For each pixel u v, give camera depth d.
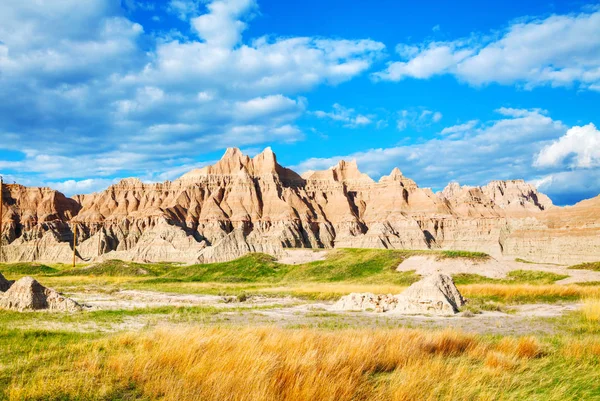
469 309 39.53
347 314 38.75
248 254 111.38
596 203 130.38
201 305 47.31
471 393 13.09
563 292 47.09
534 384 14.41
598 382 14.57
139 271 113.25
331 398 12.20
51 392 12.72
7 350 19.64
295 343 17.28
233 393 12.33
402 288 58.53
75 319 33.25
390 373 15.66
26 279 39.47
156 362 15.07
